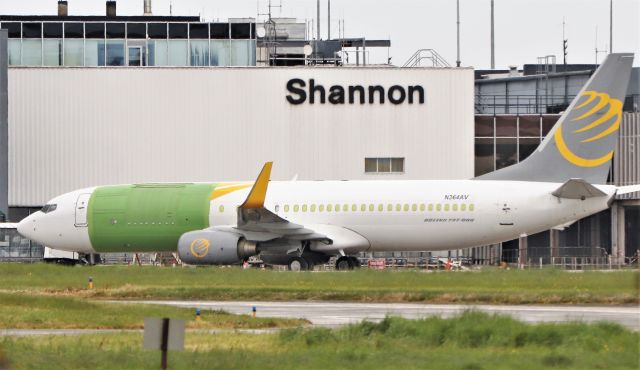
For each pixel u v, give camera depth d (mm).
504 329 121000
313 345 116375
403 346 115812
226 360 103125
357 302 174375
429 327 122438
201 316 146375
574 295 169500
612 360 104625
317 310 160875
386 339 119688
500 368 100688
